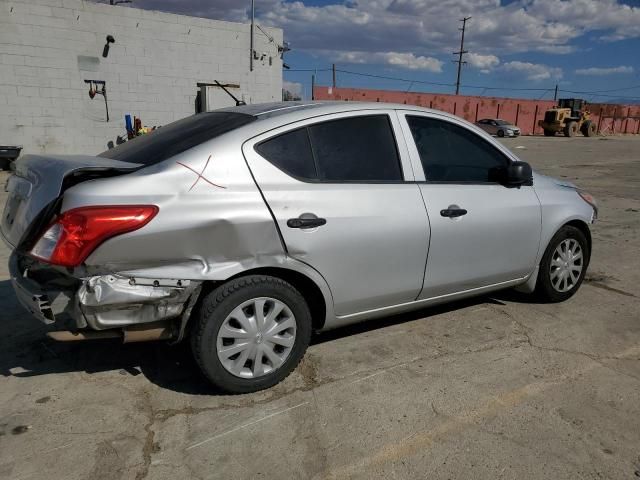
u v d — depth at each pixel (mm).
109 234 2648
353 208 3318
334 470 2572
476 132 4090
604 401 3189
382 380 3381
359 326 4172
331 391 3246
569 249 4637
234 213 2939
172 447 2711
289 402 3125
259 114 3361
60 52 14711
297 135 3273
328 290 3330
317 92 40375
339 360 3627
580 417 3021
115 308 2760
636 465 2633
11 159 14008
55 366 3500
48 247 2668
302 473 2549
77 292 2670
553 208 4387
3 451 2654
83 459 2609
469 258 3896
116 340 3875
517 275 4312
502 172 4082
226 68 17609
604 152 24000
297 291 3221
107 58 15469
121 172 2898
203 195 2906
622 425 2955
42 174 2965
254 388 3184
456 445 2764
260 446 2732
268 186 3088
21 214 3016
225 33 17328
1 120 14320
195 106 17359
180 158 2969
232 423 2914
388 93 42344
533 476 2547
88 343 3820
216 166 2992
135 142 3666
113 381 3326
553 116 40281
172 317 2906
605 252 6633
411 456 2676
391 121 3650
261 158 3119
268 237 3041
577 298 4891
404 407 3092
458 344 3893
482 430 2891
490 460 2654
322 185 3270
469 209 3828
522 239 4195
